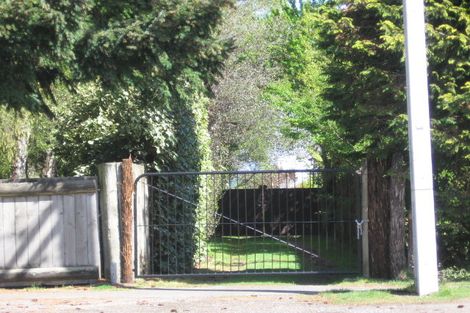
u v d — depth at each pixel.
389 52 10.84
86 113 13.51
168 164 13.45
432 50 10.37
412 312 7.88
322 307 8.45
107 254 11.45
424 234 8.84
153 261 12.95
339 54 11.30
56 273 11.20
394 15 10.70
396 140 10.65
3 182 11.11
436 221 11.16
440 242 11.88
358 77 11.15
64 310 8.73
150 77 9.24
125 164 11.45
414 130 8.78
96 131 13.44
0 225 11.17
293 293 9.95
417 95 8.78
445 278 10.66
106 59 8.88
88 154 13.81
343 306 8.42
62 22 8.11
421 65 8.78
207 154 16.55
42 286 11.20
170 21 8.76
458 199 10.84
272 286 11.09
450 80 10.59
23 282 11.13
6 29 7.93
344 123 11.59
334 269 13.20
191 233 13.83
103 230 11.49
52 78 9.45
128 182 11.44
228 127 25.05
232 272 12.18
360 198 11.81
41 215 11.27
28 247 11.22
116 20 9.12
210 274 11.65
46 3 8.05
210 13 8.94
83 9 8.48
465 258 11.98
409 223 11.77
